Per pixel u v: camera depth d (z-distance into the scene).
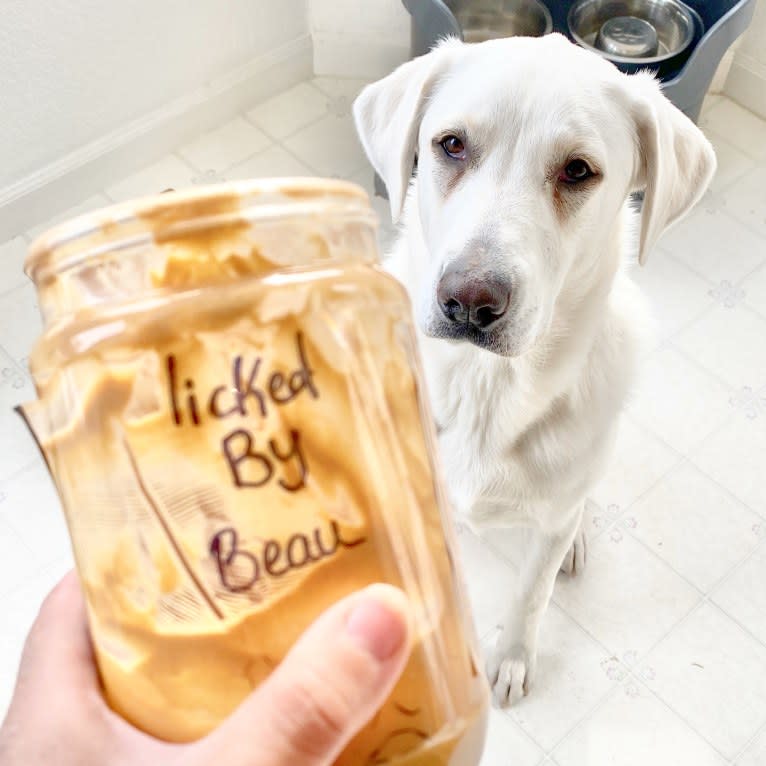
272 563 0.38
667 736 1.38
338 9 2.04
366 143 1.10
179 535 0.38
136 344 0.36
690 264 1.90
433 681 0.41
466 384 1.05
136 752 0.41
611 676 1.43
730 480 1.64
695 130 1.02
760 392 1.74
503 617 1.46
